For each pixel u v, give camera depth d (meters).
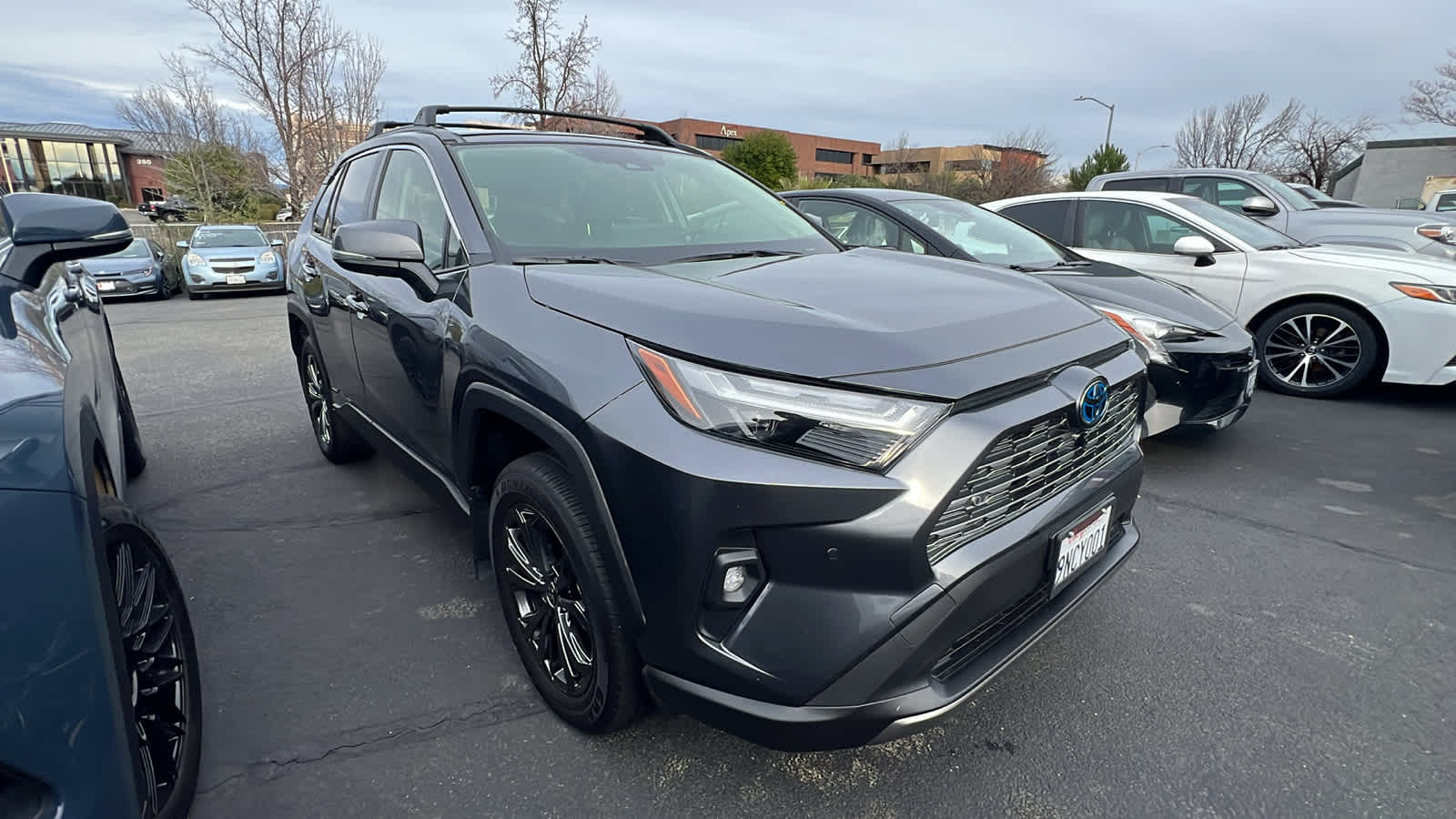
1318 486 3.80
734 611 1.54
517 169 2.64
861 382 1.48
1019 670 2.32
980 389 1.53
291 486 3.78
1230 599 2.73
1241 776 1.90
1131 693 2.21
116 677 1.25
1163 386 3.85
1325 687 2.24
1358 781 1.88
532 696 2.20
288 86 18.00
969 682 1.65
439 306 2.29
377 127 3.65
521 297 1.99
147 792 1.51
